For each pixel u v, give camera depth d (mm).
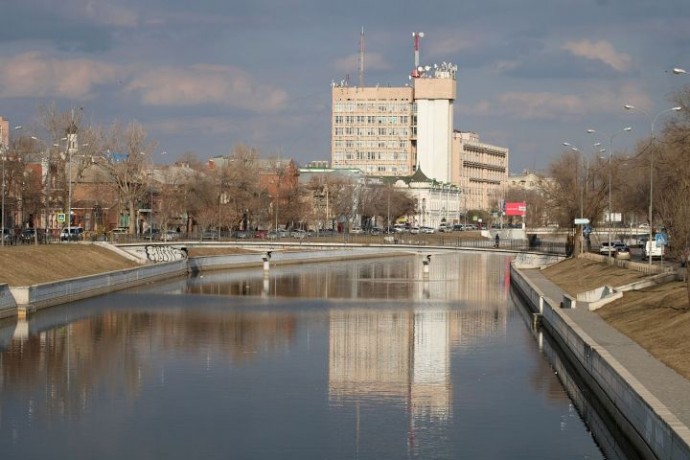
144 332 106188
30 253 145875
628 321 86000
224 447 60188
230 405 70938
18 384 77938
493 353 94000
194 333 106062
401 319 120250
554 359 89375
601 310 97562
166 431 63875
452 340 102688
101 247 175375
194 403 71500
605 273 136500
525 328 112562
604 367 65312
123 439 61906
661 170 151875
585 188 184000
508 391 76000
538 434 63156
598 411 67250
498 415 68125
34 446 60375
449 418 67375
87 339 100812
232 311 127062
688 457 42156
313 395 74312
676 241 120625
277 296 148250
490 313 127562
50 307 126938
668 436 46438
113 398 73062
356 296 149750
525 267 188500
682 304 83500
